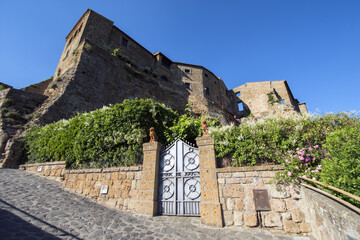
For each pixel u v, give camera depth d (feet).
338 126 13.03
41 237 10.32
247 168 14.21
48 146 27.09
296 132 14.02
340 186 8.87
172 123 24.99
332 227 8.82
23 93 38.60
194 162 16.37
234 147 15.37
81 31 61.62
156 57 84.43
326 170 10.00
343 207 8.32
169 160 17.46
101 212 15.56
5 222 11.28
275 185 13.30
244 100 110.83
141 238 11.41
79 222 13.00
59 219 12.99
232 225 13.25
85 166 21.77
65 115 39.14
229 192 14.12
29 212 13.35
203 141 16.19
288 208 12.56
